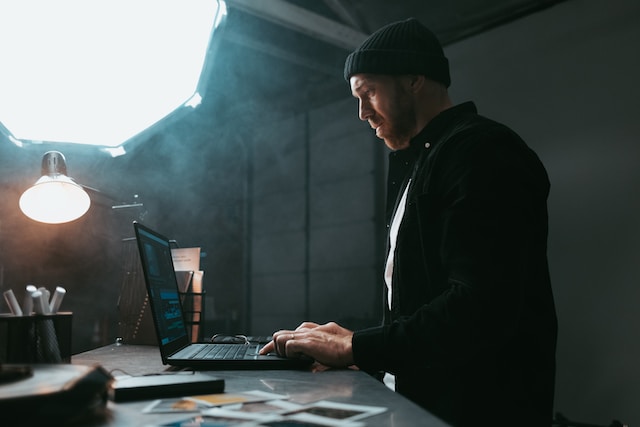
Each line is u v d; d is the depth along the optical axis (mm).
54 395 448
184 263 1768
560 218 4500
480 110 5129
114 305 1610
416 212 1067
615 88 4297
